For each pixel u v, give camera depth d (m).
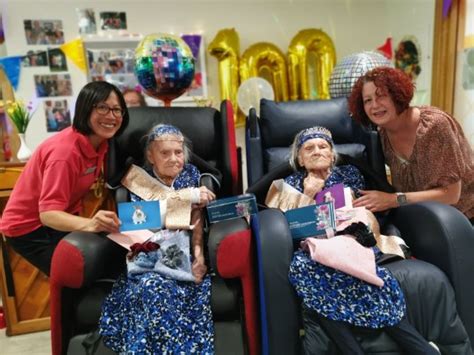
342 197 1.48
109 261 1.35
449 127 1.46
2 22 2.47
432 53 2.56
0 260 1.88
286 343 1.21
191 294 1.28
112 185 1.59
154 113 1.73
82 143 1.38
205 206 1.47
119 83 2.67
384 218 1.62
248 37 2.86
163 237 1.37
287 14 2.90
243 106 2.55
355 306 1.14
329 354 1.18
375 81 1.48
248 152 1.83
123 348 1.19
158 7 2.69
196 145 1.75
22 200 1.43
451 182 1.45
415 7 2.77
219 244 1.25
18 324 1.94
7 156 2.58
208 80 2.85
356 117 1.66
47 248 1.49
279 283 1.21
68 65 2.59
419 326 1.21
